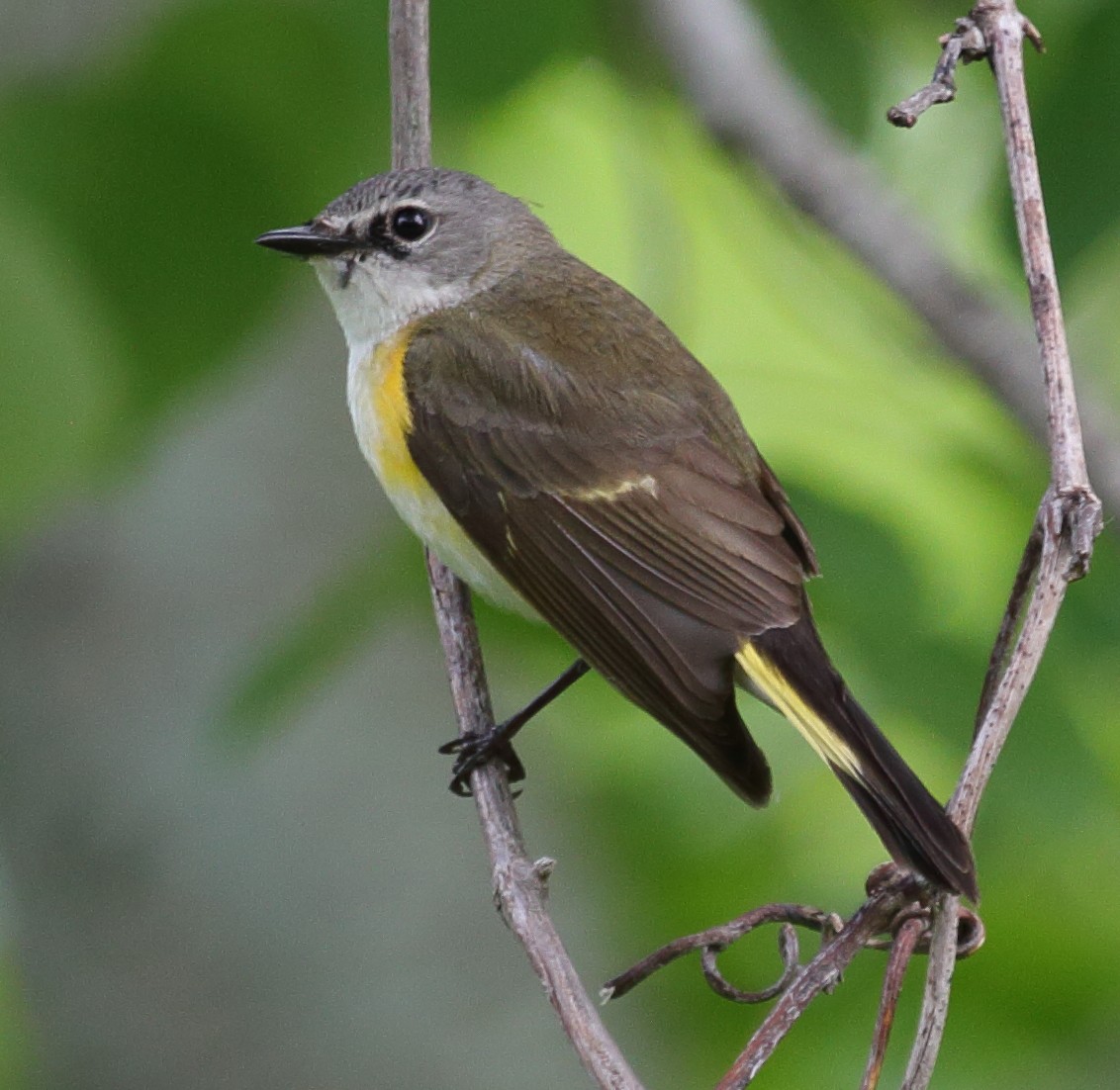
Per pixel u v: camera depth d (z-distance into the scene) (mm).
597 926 13031
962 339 11406
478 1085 12914
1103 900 12539
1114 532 11133
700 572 8906
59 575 13352
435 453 9391
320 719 13445
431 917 13133
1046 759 10234
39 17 11352
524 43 11344
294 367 13844
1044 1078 12695
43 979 12695
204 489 13586
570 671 9359
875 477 11391
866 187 11617
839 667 10109
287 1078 12742
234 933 12953
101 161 10898
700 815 12789
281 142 11102
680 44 11789
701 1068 12312
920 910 7410
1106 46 10930
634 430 9195
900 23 12680
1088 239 11039
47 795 13008
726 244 12477
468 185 10039
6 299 10703
